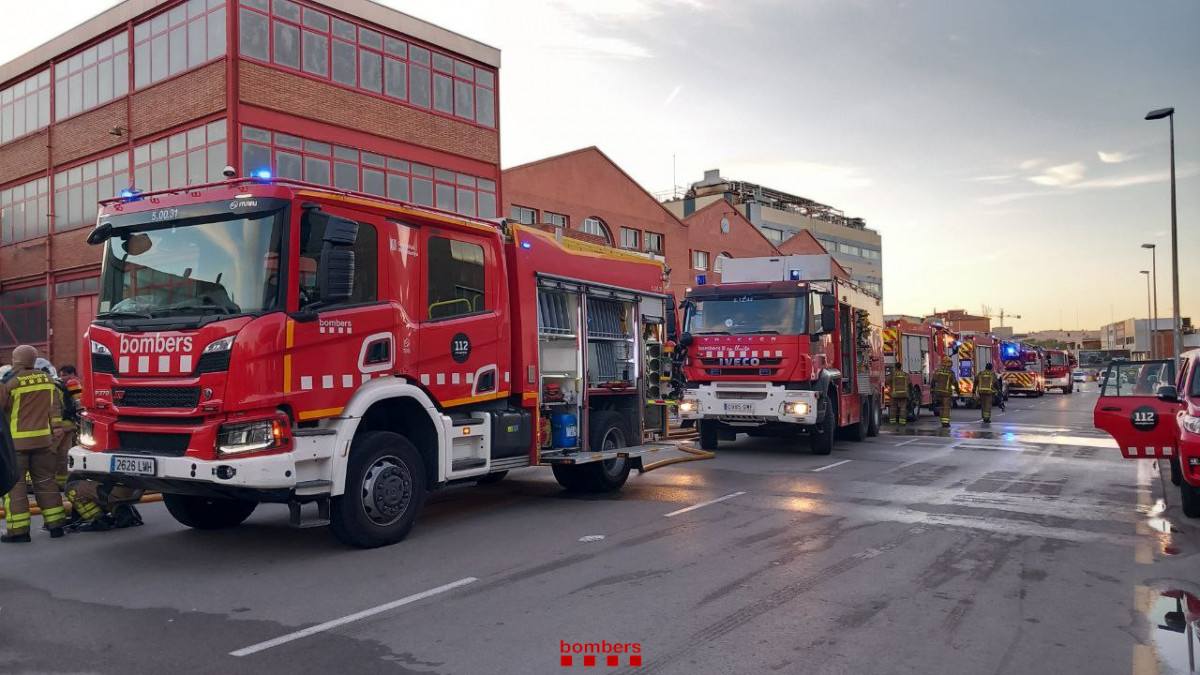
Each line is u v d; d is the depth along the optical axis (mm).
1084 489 10594
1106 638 4844
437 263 7988
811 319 14273
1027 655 4555
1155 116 26453
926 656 4527
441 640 4781
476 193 24984
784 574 6250
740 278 15766
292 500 6520
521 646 4672
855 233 98312
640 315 11039
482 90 25297
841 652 4578
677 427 18734
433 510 9086
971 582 6066
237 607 5441
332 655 4543
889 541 7434
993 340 33062
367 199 7262
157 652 4602
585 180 33750
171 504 7797
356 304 7059
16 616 5270
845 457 14383
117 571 6422
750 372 14445
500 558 6777
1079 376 62562
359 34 21672
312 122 20406
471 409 8375
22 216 24719
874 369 18594
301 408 6523
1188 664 4438
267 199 6531
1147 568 6500
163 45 20281
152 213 6957
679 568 6434
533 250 9164
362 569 6430
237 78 18812
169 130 20000
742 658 4480
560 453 9406
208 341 6227
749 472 12305
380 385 7207
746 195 80000
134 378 6562
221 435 6207
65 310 23297
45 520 7730
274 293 6441
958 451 15367
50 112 23562
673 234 39219
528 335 9031
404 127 22719
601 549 7102
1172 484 10914
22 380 7566
